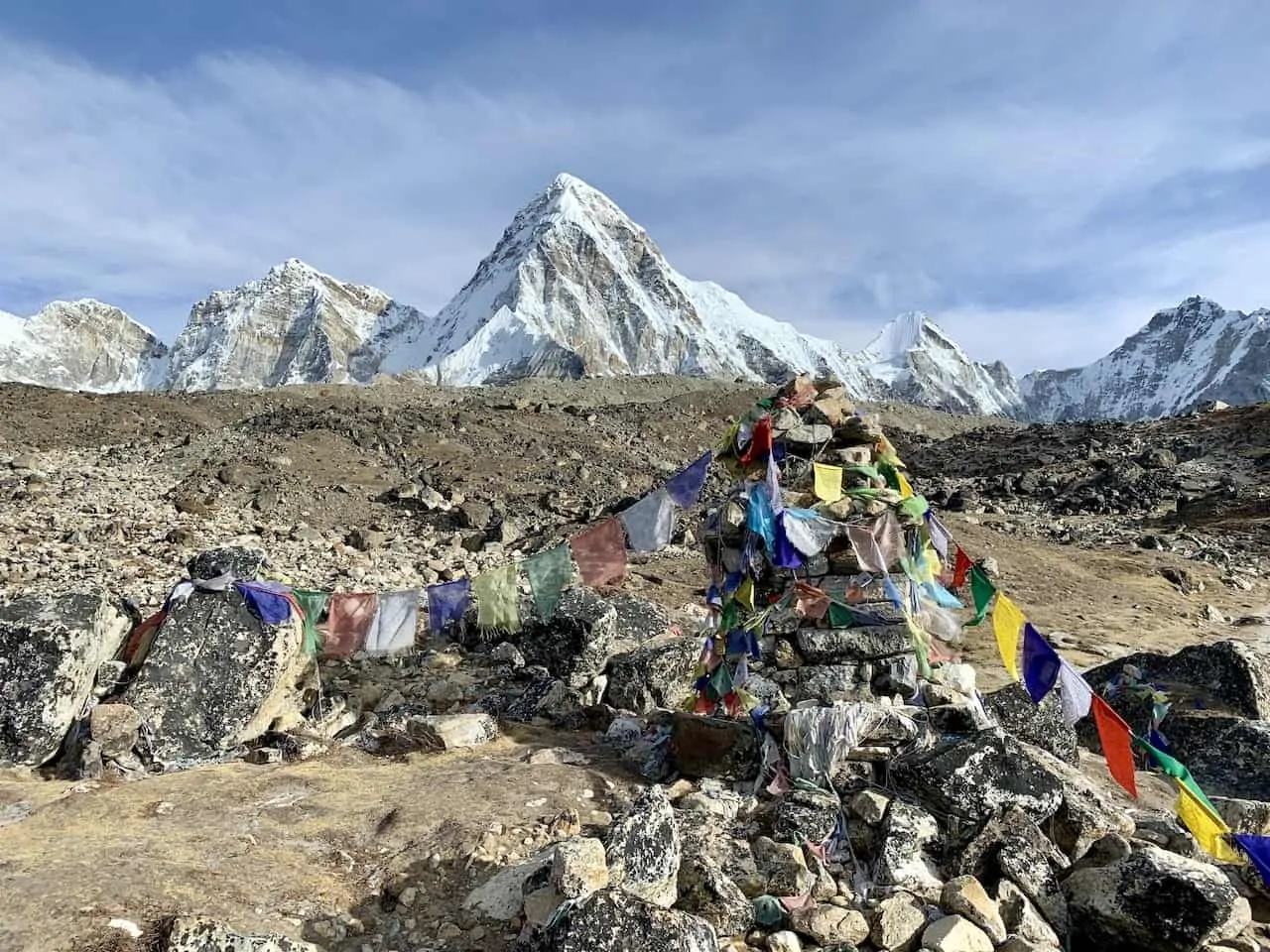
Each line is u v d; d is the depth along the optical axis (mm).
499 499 31016
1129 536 28875
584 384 97812
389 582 16969
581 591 11766
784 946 5445
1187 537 28375
